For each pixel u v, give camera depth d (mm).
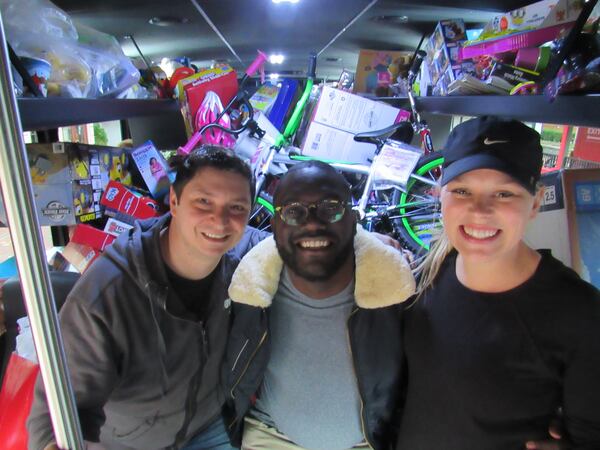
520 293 820
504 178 768
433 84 2270
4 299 1323
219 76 2689
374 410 1117
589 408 778
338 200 998
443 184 845
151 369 1065
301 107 2824
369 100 2594
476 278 862
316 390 1117
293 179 1018
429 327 939
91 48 1645
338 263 1039
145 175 1957
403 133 2520
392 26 2242
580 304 766
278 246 1060
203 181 960
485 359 841
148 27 2139
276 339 1134
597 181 1037
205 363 1138
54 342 479
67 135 2467
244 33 2500
